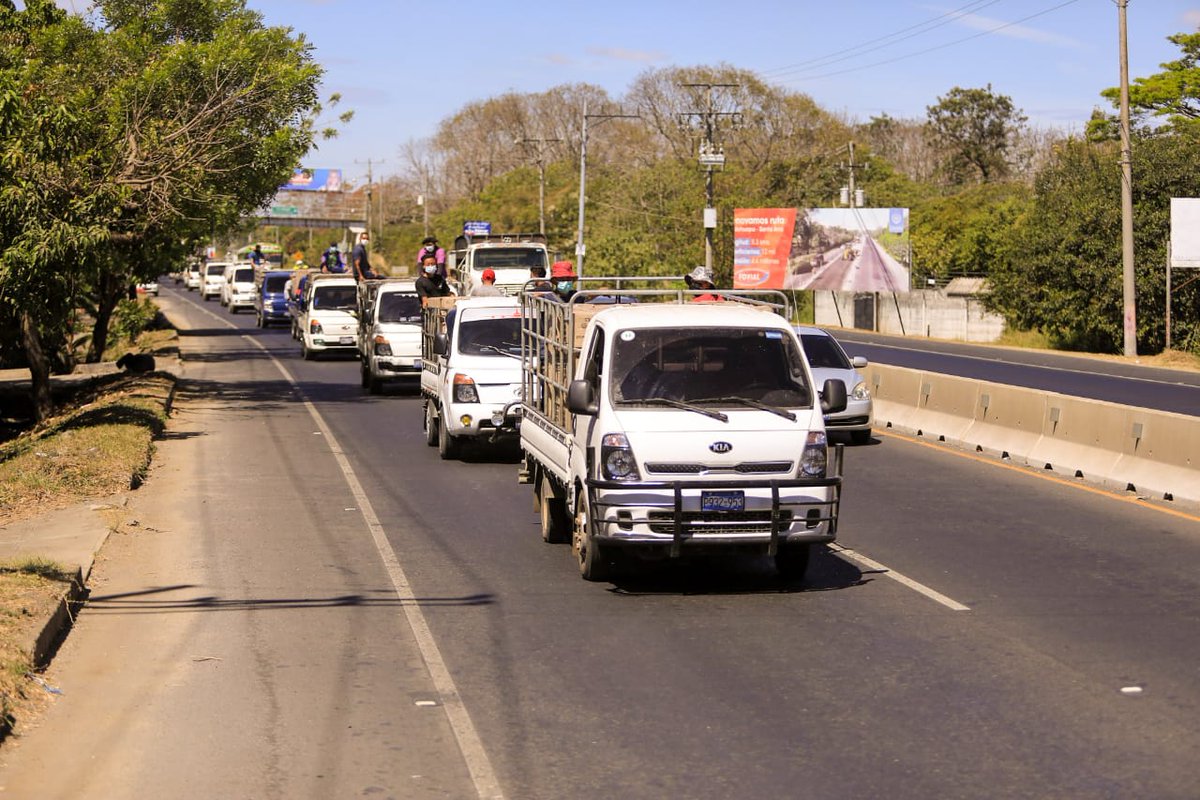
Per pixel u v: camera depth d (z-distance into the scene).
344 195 150.25
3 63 21.83
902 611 9.66
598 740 6.87
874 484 15.69
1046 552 11.71
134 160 22.92
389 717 7.28
